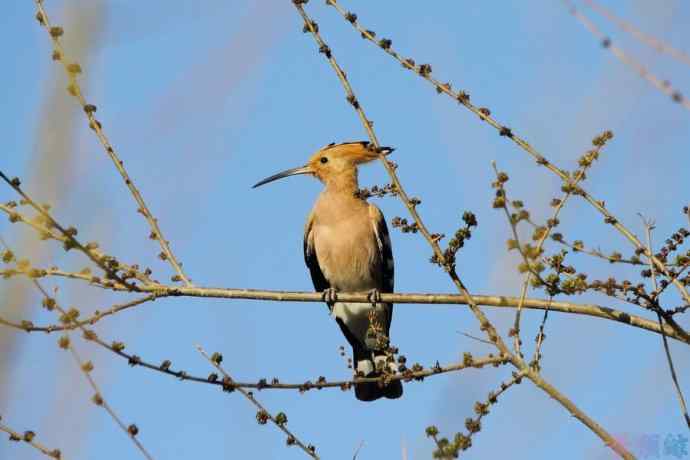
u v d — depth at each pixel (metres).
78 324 7.01
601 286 8.05
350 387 8.01
